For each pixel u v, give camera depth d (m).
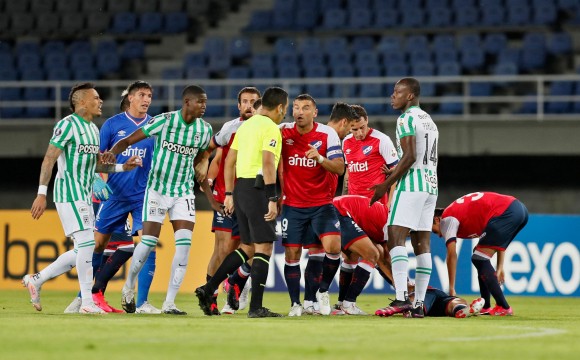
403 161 27.83
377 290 48.72
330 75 72.38
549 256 48.41
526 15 77.06
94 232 30.67
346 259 32.31
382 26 78.38
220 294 44.97
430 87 70.62
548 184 64.50
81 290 29.16
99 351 17.88
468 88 70.19
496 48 74.31
